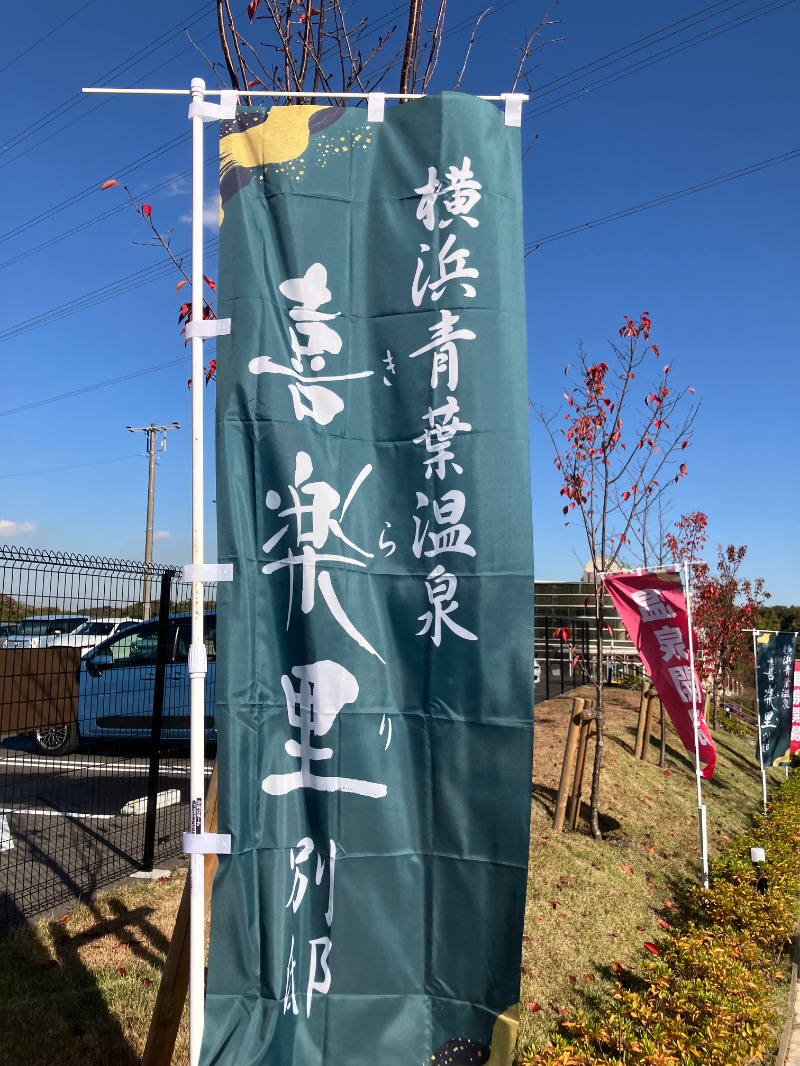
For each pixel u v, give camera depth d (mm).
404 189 3070
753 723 22656
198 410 3041
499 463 2953
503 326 3004
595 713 8039
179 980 3107
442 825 2895
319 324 3025
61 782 8625
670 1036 4195
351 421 3025
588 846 7469
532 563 2914
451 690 2918
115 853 6297
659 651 7859
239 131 3107
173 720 9094
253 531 2984
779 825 10125
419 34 4957
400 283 3045
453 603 2938
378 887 2879
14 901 5145
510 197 3078
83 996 4070
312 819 2914
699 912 6664
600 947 5555
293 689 2961
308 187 3062
